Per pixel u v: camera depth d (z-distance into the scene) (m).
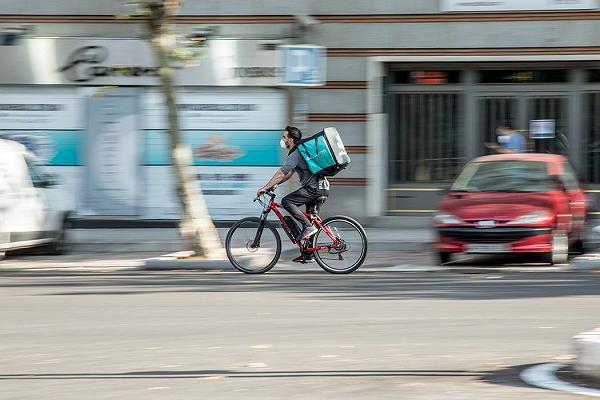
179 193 27.42
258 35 35.53
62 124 36.38
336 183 35.53
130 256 29.89
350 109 35.34
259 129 35.81
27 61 36.06
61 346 14.73
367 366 12.95
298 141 24.33
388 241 30.81
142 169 36.25
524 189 26.16
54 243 30.06
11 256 29.95
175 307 18.67
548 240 24.92
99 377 12.51
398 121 36.09
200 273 25.53
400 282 22.58
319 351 14.06
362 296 20.02
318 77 29.06
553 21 34.41
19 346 14.77
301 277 24.08
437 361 13.26
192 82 35.69
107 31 36.00
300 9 35.31
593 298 19.41
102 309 18.52
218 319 17.12
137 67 35.91
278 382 12.01
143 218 36.38
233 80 35.56
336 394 11.26
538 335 15.26
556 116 35.41
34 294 20.92
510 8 34.50
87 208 36.50
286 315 17.50
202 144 36.03
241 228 25.30
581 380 11.76
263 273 25.12
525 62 35.25
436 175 36.03
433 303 18.84
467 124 35.75
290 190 35.78
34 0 36.03
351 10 35.16
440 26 34.88
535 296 19.77
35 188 28.58
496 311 17.73
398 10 34.97
